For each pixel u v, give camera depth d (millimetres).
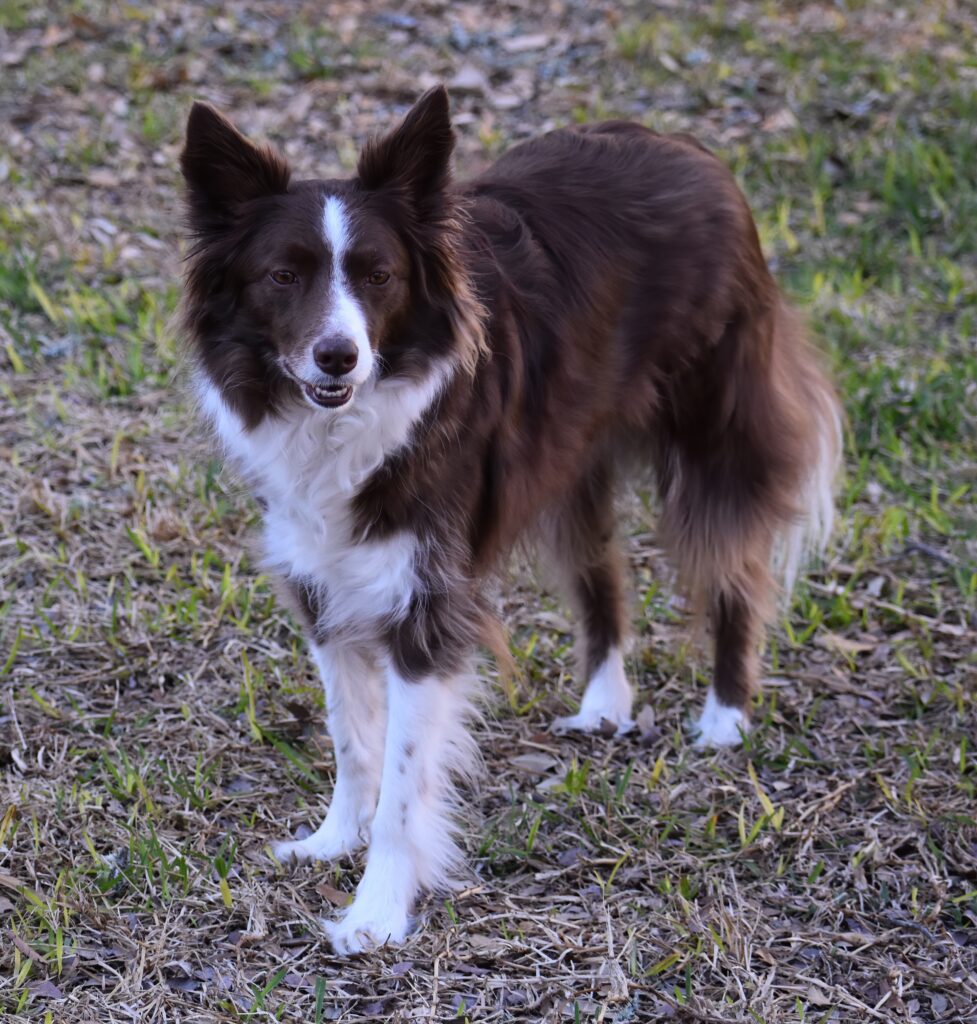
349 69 4105
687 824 2578
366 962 2432
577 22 4391
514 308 2506
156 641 2771
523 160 2615
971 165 3645
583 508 2709
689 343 2627
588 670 2754
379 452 2434
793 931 2465
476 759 2641
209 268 2445
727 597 2711
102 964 2410
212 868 2508
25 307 3242
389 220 2420
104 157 3686
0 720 2664
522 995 2398
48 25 4277
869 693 2740
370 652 2537
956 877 2523
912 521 2969
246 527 2928
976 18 4391
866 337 3227
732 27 4336
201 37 4242
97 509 2939
